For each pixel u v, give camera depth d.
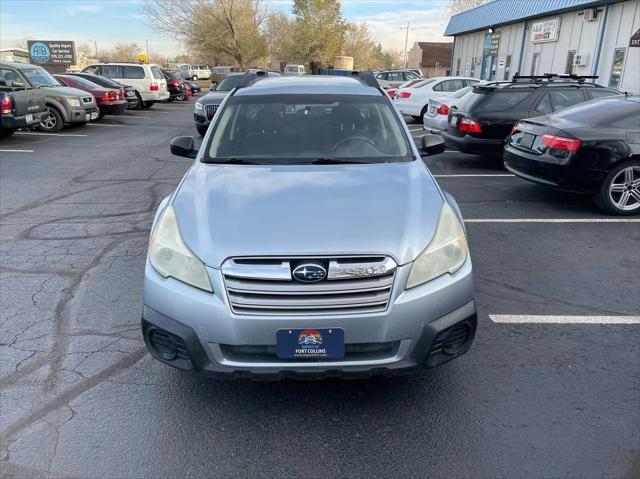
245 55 44.56
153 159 10.67
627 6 15.55
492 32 25.09
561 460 2.55
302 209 2.83
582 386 3.13
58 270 4.76
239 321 2.50
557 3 18.39
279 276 2.48
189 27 42.06
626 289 4.46
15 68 12.87
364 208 2.85
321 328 2.50
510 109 9.12
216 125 4.03
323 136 3.89
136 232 5.85
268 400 2.99
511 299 4.27
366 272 2.51
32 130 14.92
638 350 3.52
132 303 4.13
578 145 6.25
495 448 2.63
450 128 9.92
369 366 2.58
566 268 4.91
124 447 2.62
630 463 2.53
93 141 13.23
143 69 22.97
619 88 16.02
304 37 51.00
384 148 3.81
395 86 26.28
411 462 2.54
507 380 3.18
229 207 2.87
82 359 3.36
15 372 3.21
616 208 6.45
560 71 19.34
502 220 6.38
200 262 2.58
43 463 2.51
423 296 2.58
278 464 2.53
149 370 3.26
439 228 2.79
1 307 4.04
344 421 2.82
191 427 2.77
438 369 3.29
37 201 7.18
